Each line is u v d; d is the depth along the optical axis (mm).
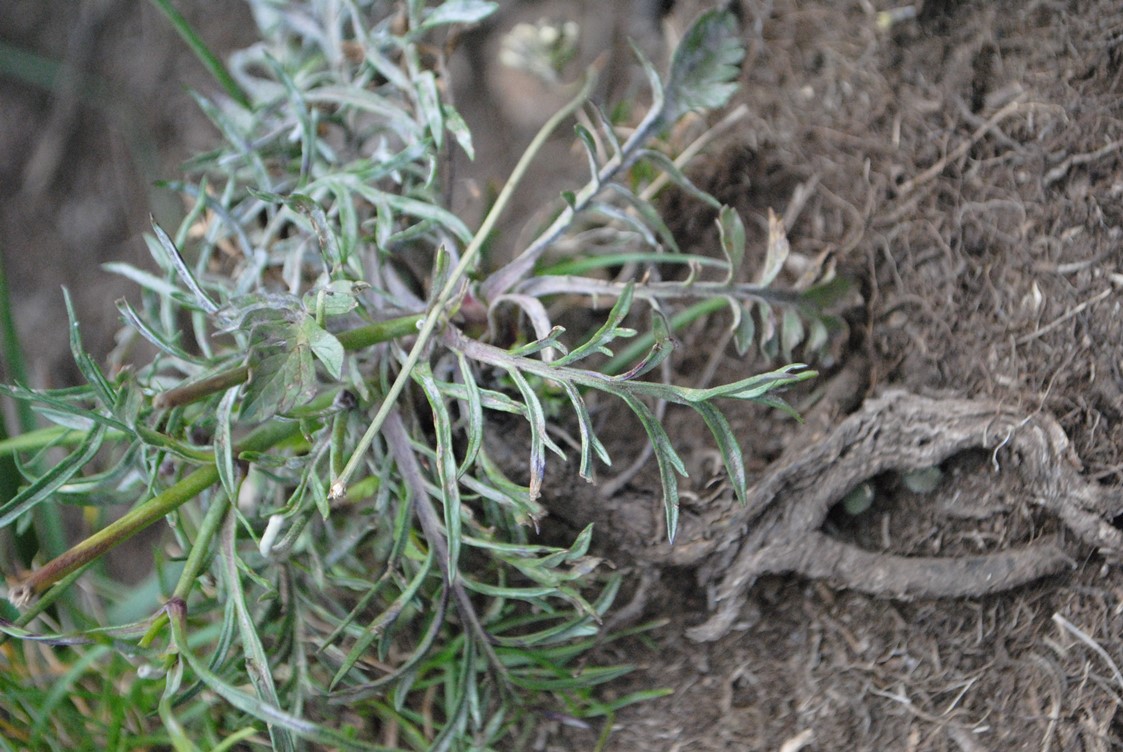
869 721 437
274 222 459
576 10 544
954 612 439
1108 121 440
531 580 449
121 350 490
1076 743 426
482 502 449
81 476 431
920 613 441
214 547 406
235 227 453
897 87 457
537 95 536
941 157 450
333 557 435
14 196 551
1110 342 433
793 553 437
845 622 444
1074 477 428
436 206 439
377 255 453
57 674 453
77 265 544
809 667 443
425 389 402
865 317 451
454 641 438
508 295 438
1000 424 432
